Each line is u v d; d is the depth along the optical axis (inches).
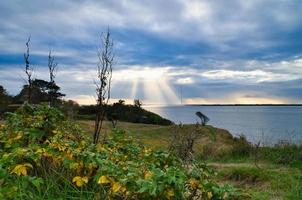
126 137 218.4
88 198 149.9
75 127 214.4
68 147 166.9
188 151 246.7
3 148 195.9
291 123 2034.9
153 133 576.4
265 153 484.7
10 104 443.2
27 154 153.7
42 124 190.9
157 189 132.9
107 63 243.0
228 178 336.8
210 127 731.4
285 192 275.3
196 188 153.8
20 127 194.2
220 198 151.8
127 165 161.3
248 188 297.7
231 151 530.0
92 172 160.9
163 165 179.0
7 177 140.9
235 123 2084.2
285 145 507.5
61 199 145.1
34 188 153.9
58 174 162.2
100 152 177.5
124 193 146.3
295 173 340.2
